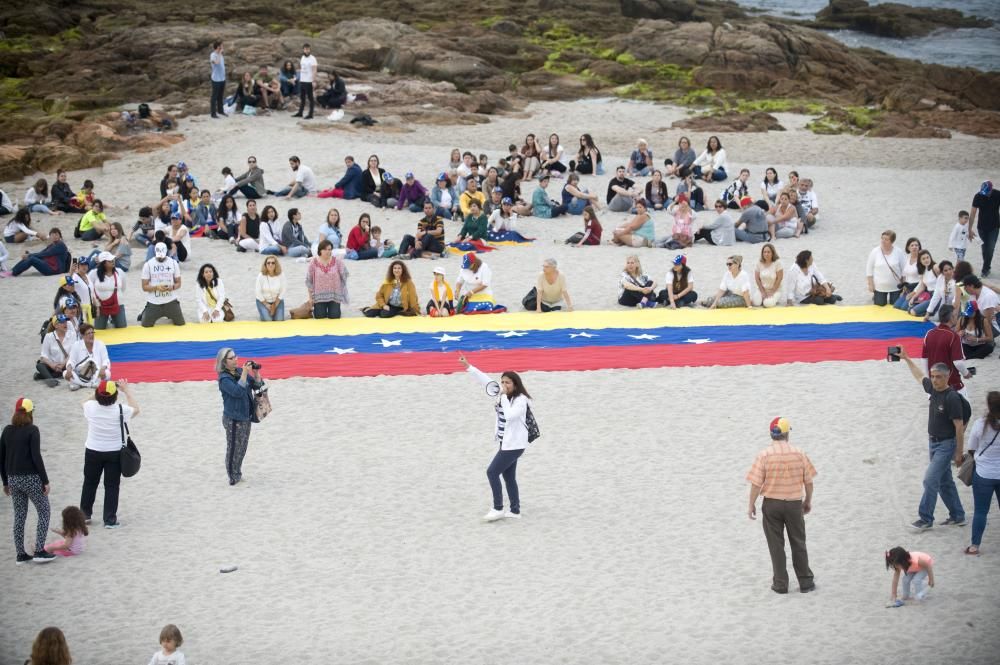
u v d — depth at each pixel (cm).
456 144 5025
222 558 1748
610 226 3812
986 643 1455
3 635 1541
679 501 1911
